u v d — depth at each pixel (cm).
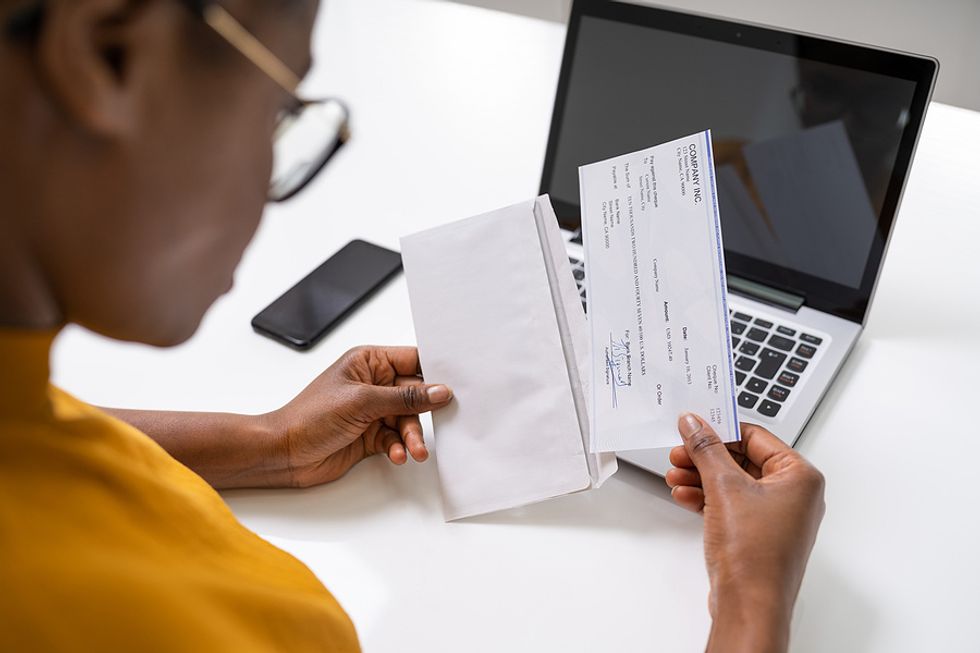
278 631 48
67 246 36
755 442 69
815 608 63
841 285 84
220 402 82
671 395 68
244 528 55
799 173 85
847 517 69
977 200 101
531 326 74
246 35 37
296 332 87
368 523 71
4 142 32
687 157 67
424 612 64
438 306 77
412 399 73
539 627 63
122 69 34
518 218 76
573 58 94
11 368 39
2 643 35
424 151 114
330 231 102
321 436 72
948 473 72
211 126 37
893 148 80
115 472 44
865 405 78
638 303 69
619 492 72
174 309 42
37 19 31
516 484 71
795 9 192
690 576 65
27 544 37
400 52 132
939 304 89
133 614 38
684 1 203
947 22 178
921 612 62
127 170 35
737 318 85
